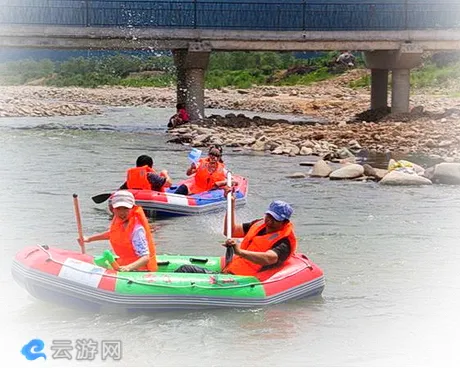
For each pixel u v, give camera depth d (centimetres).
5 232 1366
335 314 948
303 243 1312
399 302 1001
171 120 3447
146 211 1495
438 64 6075
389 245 1298
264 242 962
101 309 903
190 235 1369
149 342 845
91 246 1266
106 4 4478
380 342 862
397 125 3228
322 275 1002
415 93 5306
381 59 3716
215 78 7381
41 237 1331
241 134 3022
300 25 3944
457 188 1847
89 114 4469
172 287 914
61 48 3412
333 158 2392
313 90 6144
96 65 8519
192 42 3444
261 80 7231
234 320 911
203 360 805
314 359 814
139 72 8169
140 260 927
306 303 980
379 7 4303
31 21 3750
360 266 1170
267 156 2486
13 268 929
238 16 4088
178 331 875
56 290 898
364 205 1638
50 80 8544
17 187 1831
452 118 3359
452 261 1199
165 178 1539
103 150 2606
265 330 887
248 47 3491
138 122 3912
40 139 2933
